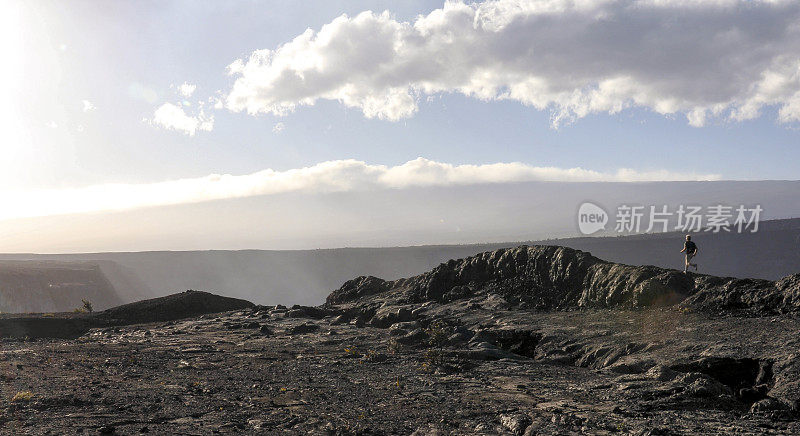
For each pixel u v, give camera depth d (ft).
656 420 35.73
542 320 88.79
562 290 103.45
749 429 33.27
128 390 43.80
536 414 37.17
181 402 39.22
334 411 37.65
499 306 105.50
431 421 35.27
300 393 44.98
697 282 83.35
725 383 52.11
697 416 37.11
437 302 121.08
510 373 58.44
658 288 84.48
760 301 70.64
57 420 31.63
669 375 49.80
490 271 122.83
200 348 81.97
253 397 42.47
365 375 56.54
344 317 120.88
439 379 53.83
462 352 72.38
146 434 28.89
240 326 117.29
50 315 144.56
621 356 64.13
